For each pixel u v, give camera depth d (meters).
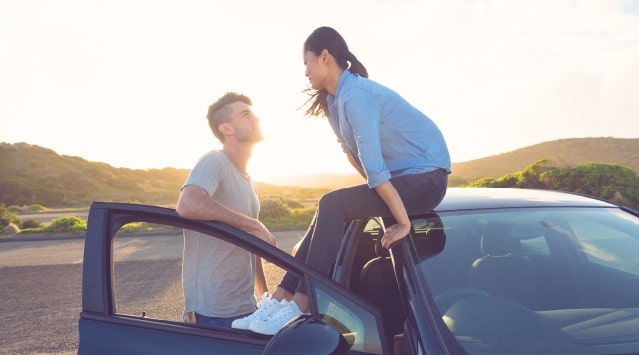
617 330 2.23
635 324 2.27
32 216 52.28
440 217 2.81
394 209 2.51
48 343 6.44
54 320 7.51
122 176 165.88
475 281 2.41
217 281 2.75
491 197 3.16
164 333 2.38
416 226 2.69
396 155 2.73
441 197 2.77
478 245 2.62
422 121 2.73
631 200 15.57
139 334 2.40
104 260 2.48
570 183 16.59
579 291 2.50
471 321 2.20
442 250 2.55
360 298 2.26
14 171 150.75
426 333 2.12
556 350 2.09
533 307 2.37
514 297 2.39
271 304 2.35
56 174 153.38
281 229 19.03
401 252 2.52
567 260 2.68
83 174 160.50
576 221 2.92
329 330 1.98
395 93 2.71
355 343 2.19
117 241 14.97
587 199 3.31
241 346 2.27
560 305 2.41
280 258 2.34
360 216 2.69
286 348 1.91
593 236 2.83
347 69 2.73
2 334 6.88
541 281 2.51
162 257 12.34
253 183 3.13
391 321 2.74
